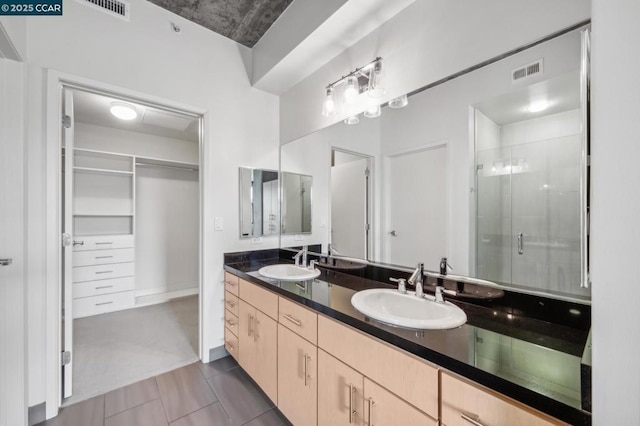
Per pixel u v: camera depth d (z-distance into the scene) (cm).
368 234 179
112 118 312
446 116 137
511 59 115
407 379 90
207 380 195
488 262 123
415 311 128
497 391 69
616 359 48
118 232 350
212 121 221
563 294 102
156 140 381
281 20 203
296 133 239
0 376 140
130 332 270
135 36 187
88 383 188
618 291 48
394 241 164
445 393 80
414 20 148
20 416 144
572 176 99
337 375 116
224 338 226
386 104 167
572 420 57
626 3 48
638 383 46
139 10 189
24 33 147
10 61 143
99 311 317
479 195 126
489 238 123
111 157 343
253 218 243
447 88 136
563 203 102
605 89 50
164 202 395
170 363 215
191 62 210
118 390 182
